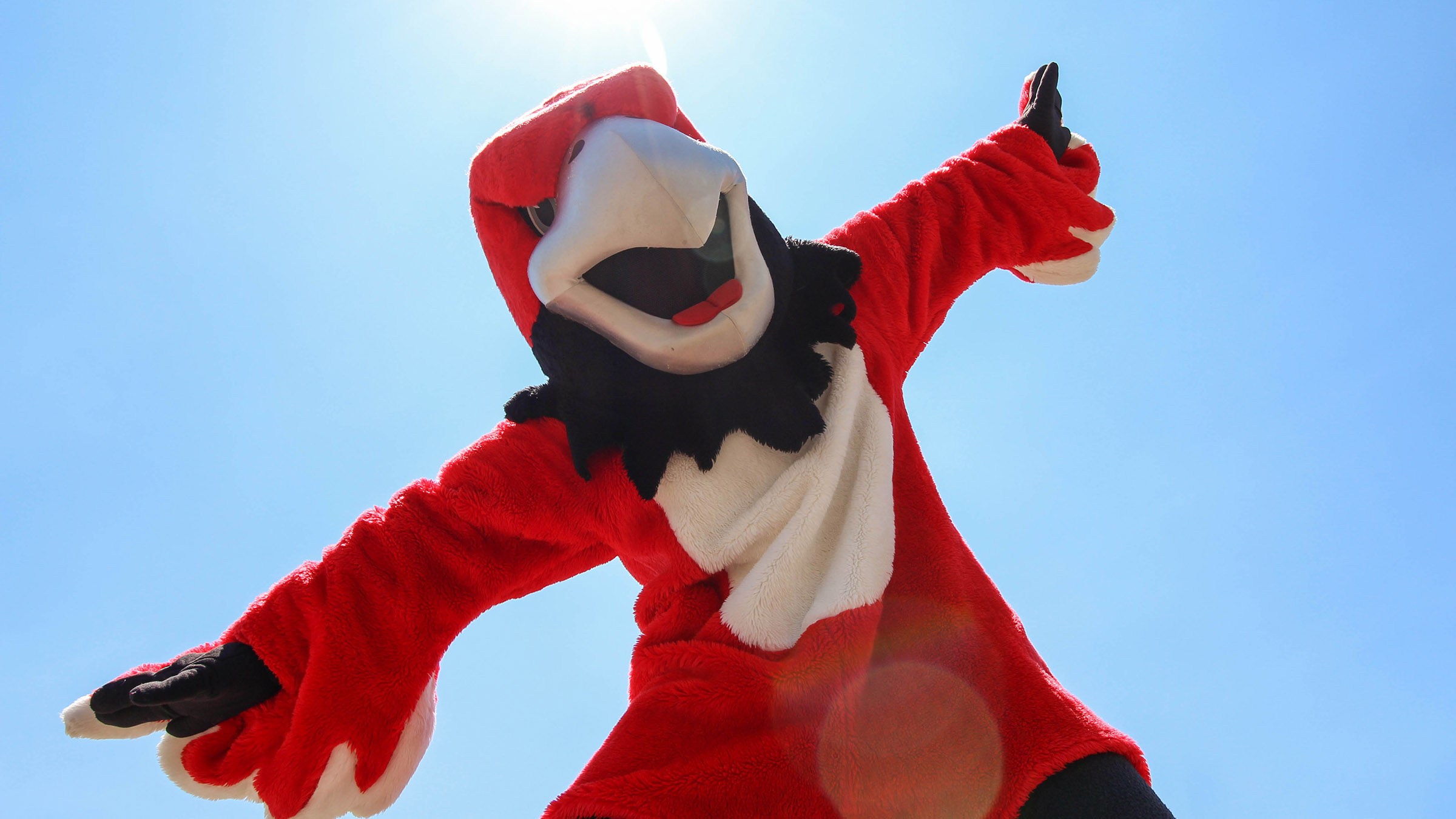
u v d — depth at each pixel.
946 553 2.09
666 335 2.00
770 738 1.85
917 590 2.03
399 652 2.13
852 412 2.17
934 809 1.83
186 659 2.09
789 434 2.10
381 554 2.19
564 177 2.00
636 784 1.75
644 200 1.90
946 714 1.89
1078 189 2.74
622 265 1.98
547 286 1.98
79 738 2.05
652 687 1.95
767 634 1.97
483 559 2.22
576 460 2.15
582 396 2.14
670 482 2.13
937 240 2.61
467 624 2.25
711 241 2.01
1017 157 2.76
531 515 2.21
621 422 2.14
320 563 2.21
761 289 2.04
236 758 2.04
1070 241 2.73
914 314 2.48
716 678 1.91
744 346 2.05
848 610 1.95
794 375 2.14
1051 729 1.81
